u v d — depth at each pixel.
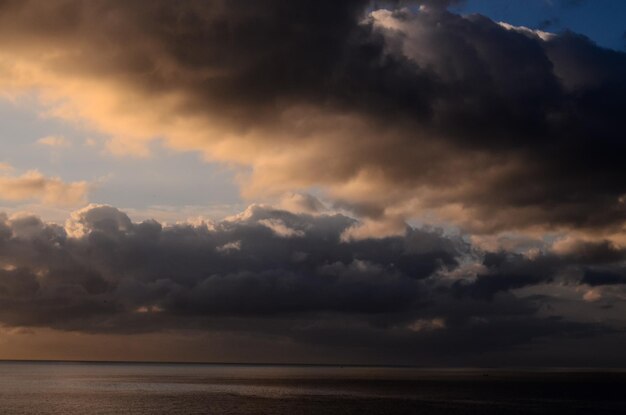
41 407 96.56
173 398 115.25
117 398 114.62
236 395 124.50
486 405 102.19
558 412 91.31
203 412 88.62
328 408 95.31
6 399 111.75
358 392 137.25
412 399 115.50
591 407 99.56
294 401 108.94
